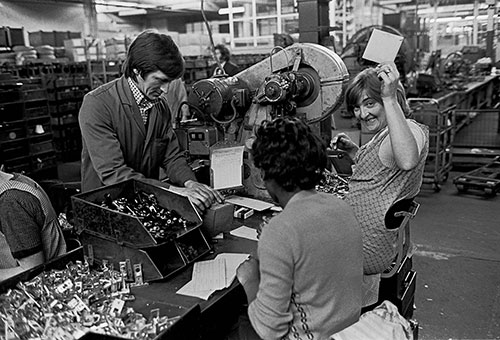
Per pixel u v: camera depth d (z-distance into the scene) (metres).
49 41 9.04
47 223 1.50
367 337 1.19
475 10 10.87
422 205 4.42
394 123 1.45
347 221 1.15
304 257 1.07
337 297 1.14
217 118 2.16
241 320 1.40
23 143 5.02
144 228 1.37
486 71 8.77
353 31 9.02
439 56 8.47
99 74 6.81
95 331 1.07
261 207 2.06
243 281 1.23
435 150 4.77
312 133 1.16
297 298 1.12
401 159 1.45
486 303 2.70
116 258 1.44
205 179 2.22
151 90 1.83
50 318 1.13
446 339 2.37
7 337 1.07
